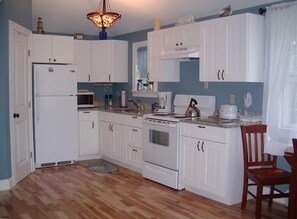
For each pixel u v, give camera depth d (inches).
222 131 144.7
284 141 143.6
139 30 238.8
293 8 138.7
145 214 137.9
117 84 268.2
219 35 160.1
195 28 173.2
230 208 144.8
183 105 198.4
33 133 209.3
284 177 129.0
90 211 140.9
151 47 204.8
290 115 142.8
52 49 219.0
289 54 141.3
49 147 215.3
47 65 211.5
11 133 171.3
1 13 161.3
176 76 204.1
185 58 181.2
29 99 200.2
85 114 233.3
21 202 151.2
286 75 142.3
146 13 209.5
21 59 187.2
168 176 172.6
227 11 158.7
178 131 166.4
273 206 147.3
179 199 156.1
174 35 186.7
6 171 168.4
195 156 158.4
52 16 224.5
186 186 168.6
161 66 198.4
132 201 153.2
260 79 153.9
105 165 220.4
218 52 161.2
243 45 149.4
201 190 159.8
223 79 159.6
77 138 227.3
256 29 150.3
